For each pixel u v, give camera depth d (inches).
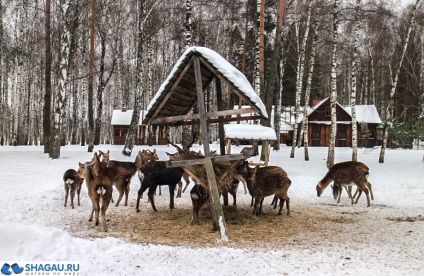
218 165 342.6
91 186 309.1
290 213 384.5
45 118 848.9
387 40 1462.8
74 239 243.8
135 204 419.5
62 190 433.4
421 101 1231.5
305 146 859.4
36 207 369.1
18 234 223.8
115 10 1205.7
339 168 442.9
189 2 705.0
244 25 1320.1
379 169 693.3
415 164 754.8
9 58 1273.4
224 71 308.7
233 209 397.7
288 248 258.8
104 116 2613.2
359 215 375.9
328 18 975.6
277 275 204.2
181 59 315.6
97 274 194.9
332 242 276.1
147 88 1556.3
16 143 1320.1
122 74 1747.0
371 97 1886.1
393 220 353.4
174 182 391.5
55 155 737.0
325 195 494.9
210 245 264.7
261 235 295.4
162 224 327.6
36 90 1641.2
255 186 366.0
